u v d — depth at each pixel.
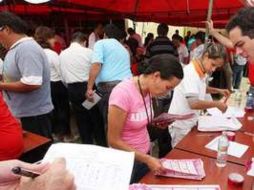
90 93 3.11
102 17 6.48
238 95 2.87
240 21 1.42
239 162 1.69
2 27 2.03
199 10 5.64
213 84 5.21
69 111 3.97
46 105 2.33
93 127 3.53
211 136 2.06
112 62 3.01
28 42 2.09
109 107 1.62
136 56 4.91
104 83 3.03
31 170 0.64
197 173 1.52
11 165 0.69
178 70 1.53
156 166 1.53
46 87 2.30
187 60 6.28
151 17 6.48
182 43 6.56
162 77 1.53
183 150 1.84
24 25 2.13
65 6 5.19
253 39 1.38
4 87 2.08
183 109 2.27
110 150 1.13
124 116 1.61
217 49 2.15
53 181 0.56
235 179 1.44
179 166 1.58
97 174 1.03
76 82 3.37
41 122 2.31
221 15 5.09
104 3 5.87
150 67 1.58
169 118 2.05
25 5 4.81
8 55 2.14
